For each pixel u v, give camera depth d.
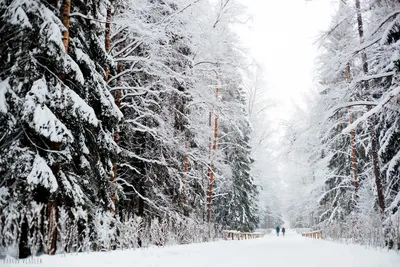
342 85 16.44
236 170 27.70
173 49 14.02
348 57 12.24
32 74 6.83
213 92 18.81
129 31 11.47
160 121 13.17
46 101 6.69
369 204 19.12
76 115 7.21
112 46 11.58
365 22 13.14
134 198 13.58
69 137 6.61
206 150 18.86
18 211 6.15
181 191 14.34
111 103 8.99
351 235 16.48
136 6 11.26
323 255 10.25
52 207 6.72
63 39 7.34
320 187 28.47
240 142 27.72
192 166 17.33
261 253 10.88
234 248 12.92
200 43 15.17
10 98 6.56
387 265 7.69
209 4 16.45
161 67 12.55
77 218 7.39
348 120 19.86
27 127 6.73
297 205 41.19
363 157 21.22
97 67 9.80
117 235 9.31
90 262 5.78
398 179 13.86
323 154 25.03
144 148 13.68
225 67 16.94
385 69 11.57
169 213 13.61
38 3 6.90
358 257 9.34
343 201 24.06
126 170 13.67
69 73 7.38
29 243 5.95
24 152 6.50
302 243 18.08
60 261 5.46
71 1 8.55
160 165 13.62
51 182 6.23
